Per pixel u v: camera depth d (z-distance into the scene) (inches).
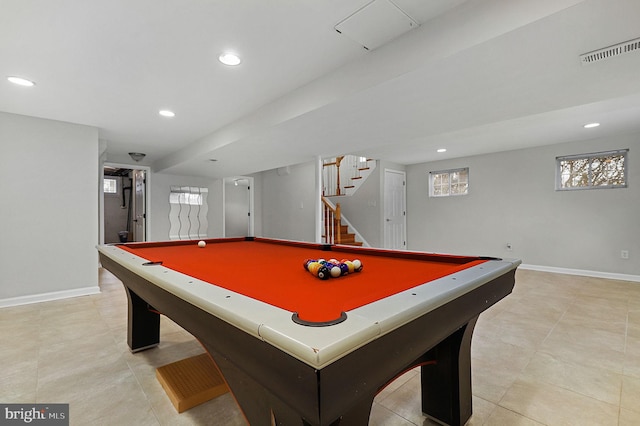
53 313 115.6
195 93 107.7
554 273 190.9
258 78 96.7
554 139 180.7
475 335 95.3
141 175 252.1
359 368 24.3
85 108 121.6
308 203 253.3
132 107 120.8
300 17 67.3
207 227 266.7
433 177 258.2
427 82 79.0
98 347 86.5
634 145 167.8
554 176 195.6
